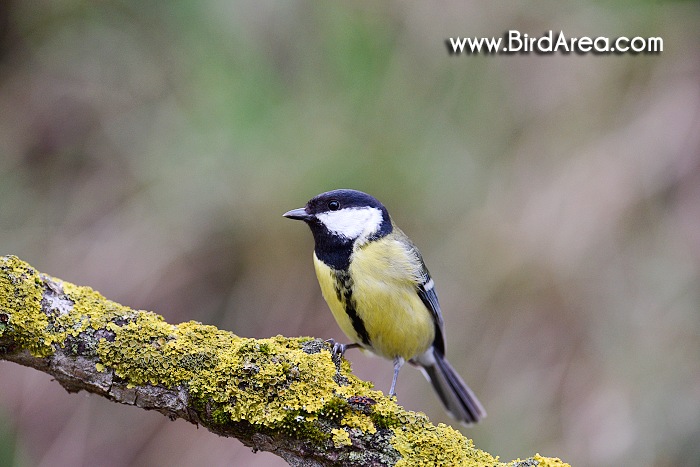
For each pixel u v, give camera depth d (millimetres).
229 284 10562
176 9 11391
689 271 9836
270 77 11086
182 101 11156
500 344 10000
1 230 10773
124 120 11234
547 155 10641
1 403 10227
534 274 10117
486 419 9711
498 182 10672
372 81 11125
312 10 11312
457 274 10328
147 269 10492
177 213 10680
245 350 4844
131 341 4898
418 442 4559
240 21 11211
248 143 10742
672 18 10820
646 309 9820
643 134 10398
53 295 5031
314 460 4633
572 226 10180
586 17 11016
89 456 10117
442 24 11227
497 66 11117
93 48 11578
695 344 9633
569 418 9547
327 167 10555
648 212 10109
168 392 4828
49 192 11062
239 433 4762
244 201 10602
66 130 11344
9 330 4824
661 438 9312
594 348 9820
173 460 10086
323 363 4852
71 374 4910
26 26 11859
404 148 10828
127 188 10922
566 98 10820
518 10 11156
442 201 10625
